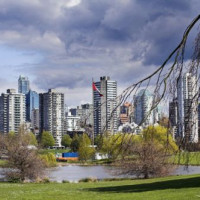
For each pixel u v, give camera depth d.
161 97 7.69
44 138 180.00
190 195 20.98
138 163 43.53
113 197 22.78
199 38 7.60
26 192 29.30
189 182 29.66
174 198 20.14
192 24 7.62
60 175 64.50
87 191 28.75
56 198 24.20
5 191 30.88
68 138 190.25
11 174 50.31
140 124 7.81
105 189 30.19
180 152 7.89
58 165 94.38
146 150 40.44
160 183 31.95
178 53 7.68
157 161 42.16
